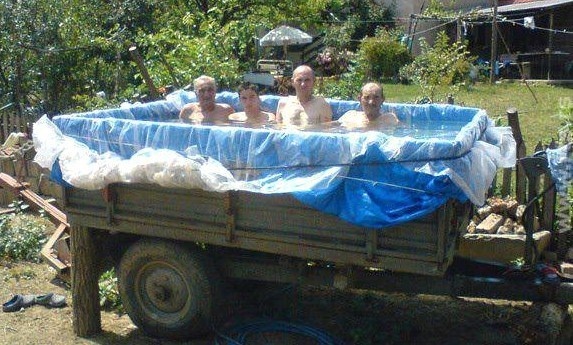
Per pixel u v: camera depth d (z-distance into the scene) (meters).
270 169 4.51
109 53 13.83
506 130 5.45
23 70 12.71
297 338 5.32
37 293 6.34
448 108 6.02
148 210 5.01
